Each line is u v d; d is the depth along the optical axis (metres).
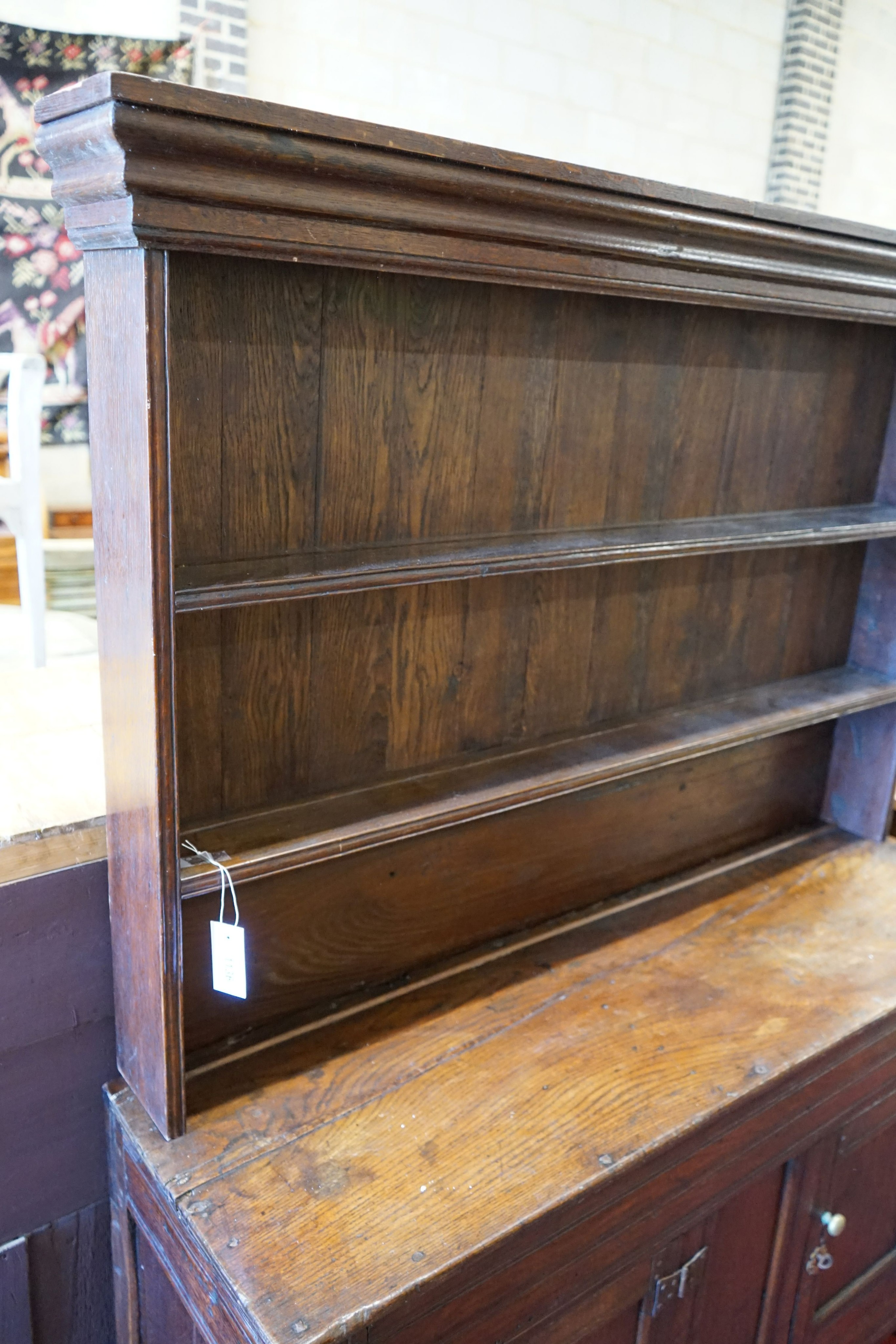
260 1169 1.16
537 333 1.38
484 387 1.35
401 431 1.29
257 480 1.19
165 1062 1.17
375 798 1.37
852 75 4.62
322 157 0.92
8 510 2.19
